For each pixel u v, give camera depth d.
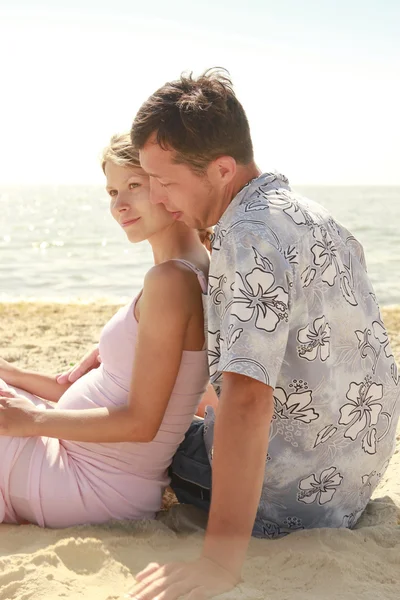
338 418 2.31
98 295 12.16
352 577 2.17
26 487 2.55
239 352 2.00
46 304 9.72
